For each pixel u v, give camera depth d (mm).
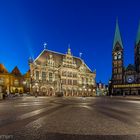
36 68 107938
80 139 8672
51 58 117938
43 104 33094
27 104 32875
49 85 112125
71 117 15938
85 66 141375
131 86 128875
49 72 114625
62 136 9164
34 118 15055
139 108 25891
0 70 95938
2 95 58906
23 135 9266
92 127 11492
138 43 135000
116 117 16266
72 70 127500
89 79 140250
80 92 130875
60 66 120250
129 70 133000
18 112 19219
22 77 101562
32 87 104000
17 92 97938
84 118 15406
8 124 12133
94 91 141250
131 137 9109
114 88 138375
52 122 13195
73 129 10828
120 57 139250
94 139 8703
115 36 144750
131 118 15695
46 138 8766
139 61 131375
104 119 14961
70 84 125188
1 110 21328
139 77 128250
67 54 127938
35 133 9711
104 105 32219
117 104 35438
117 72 139250
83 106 29219
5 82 93812
